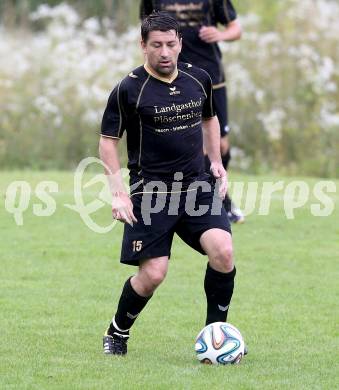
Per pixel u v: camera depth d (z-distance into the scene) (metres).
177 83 21.69
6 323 25.56
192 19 37.22
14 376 20.50
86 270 32.41
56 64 60.53
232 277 21.70
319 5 63.34
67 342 23.64
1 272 32.03
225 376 20.48
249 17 62.75
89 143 58.16
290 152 58.41
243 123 58.69
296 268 32.75
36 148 58.78
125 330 22.36
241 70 59.00
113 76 59.38
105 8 83.38
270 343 23.73
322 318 26.41
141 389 19.53
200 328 25.27
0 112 59.12
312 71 58.94
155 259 21.42
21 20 82.56
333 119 58.12
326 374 20.86
